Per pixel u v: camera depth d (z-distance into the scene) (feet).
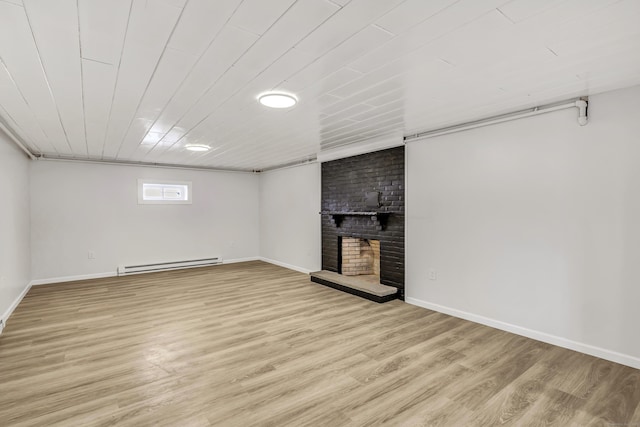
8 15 4.70
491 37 5.51
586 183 8.80
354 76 7.11
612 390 7.12
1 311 11.19
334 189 17.83
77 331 10.55
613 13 4.77
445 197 12.23
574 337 9.07
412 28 5.19
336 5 4.54
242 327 10.94
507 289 10.52
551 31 5.32
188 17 4.83
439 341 9.76
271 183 23.53
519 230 10.19
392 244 14.39
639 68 6.87
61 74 6.88
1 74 6.84
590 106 8.66
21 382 7.43
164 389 7.18
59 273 17.80
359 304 13.52
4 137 11.68
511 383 7.42
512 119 10.18
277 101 8.57
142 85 7.54
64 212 17.93
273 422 6.08
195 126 11.36
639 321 8.00
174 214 21.56
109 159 18.75
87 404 6.61
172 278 18.62
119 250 19.62
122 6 4.53
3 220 11.57
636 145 8.00
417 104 9.18
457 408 6.52
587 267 8.82
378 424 6.03
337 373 7.88
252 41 5.57
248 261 24.52
